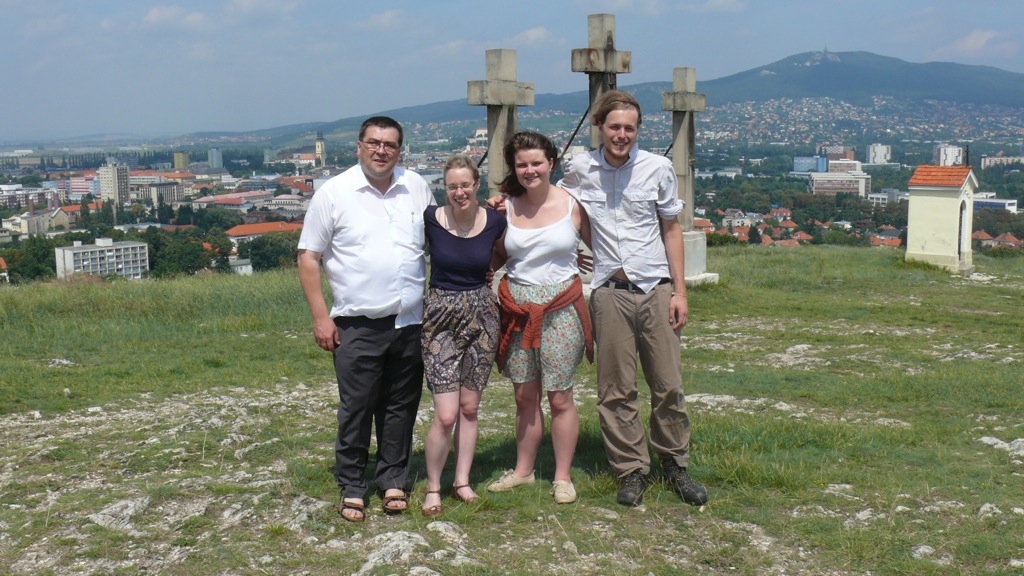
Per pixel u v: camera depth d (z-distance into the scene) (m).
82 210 131.25
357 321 4.27
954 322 12.06
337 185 4.28
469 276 4.39
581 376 8.46
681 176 14.34
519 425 4.71
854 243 71.12
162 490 4.54
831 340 10.58
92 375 7.94
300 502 4.45
